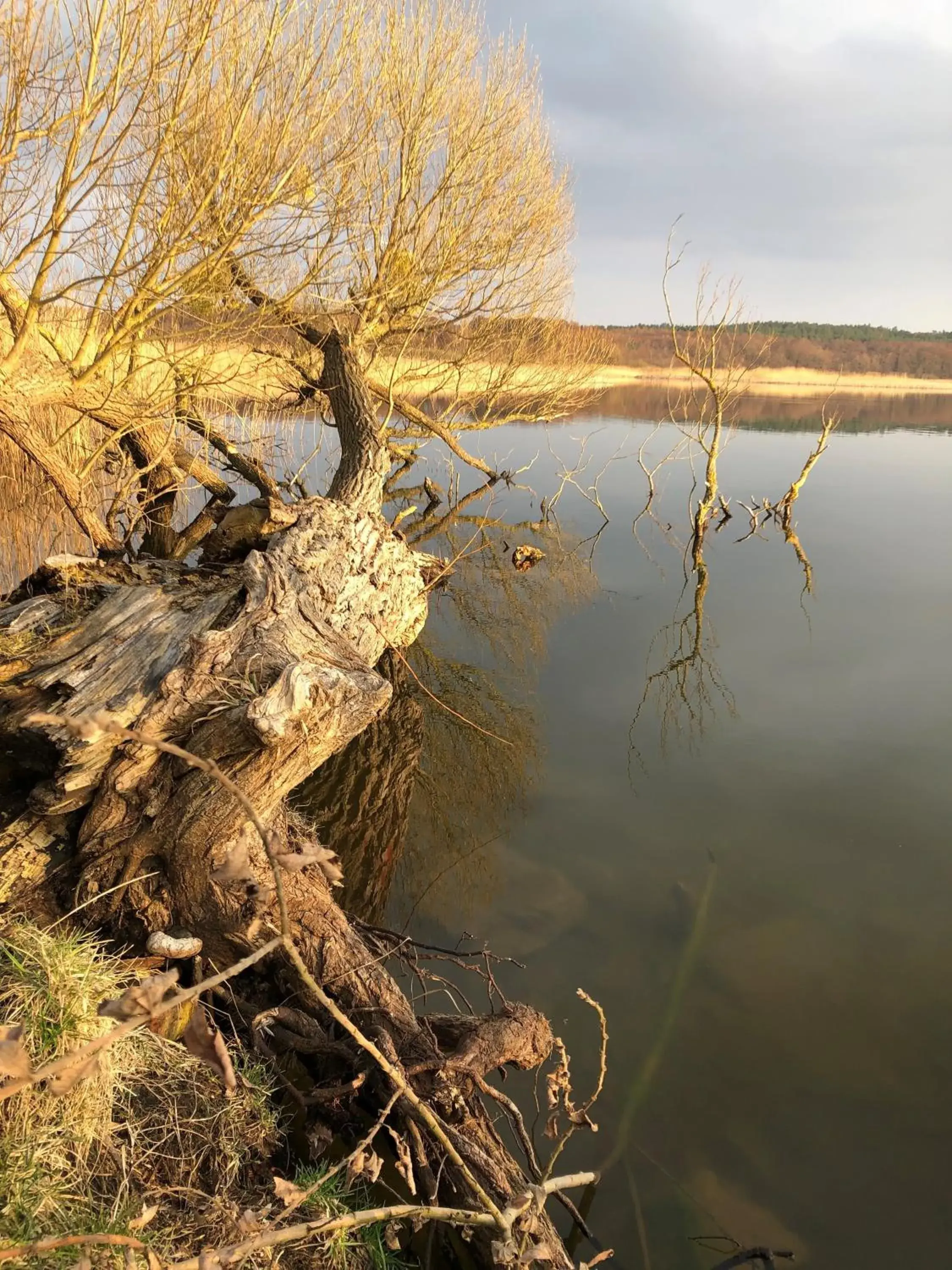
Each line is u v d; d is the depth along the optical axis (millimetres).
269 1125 2445
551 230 11148
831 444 22391
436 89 8523
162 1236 1950
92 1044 980
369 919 3879
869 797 5059
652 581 10297
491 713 6574
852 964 3545
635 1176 2598
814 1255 2367
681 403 32375
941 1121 2789
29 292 5445
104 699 2766
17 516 6750
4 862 2783
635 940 3713
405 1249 2314
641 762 5645
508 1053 2641
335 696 2609
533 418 14891
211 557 4719
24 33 4438
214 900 2715
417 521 13297
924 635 8078
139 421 6328
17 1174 1834
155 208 5699
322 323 9133
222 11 5223
